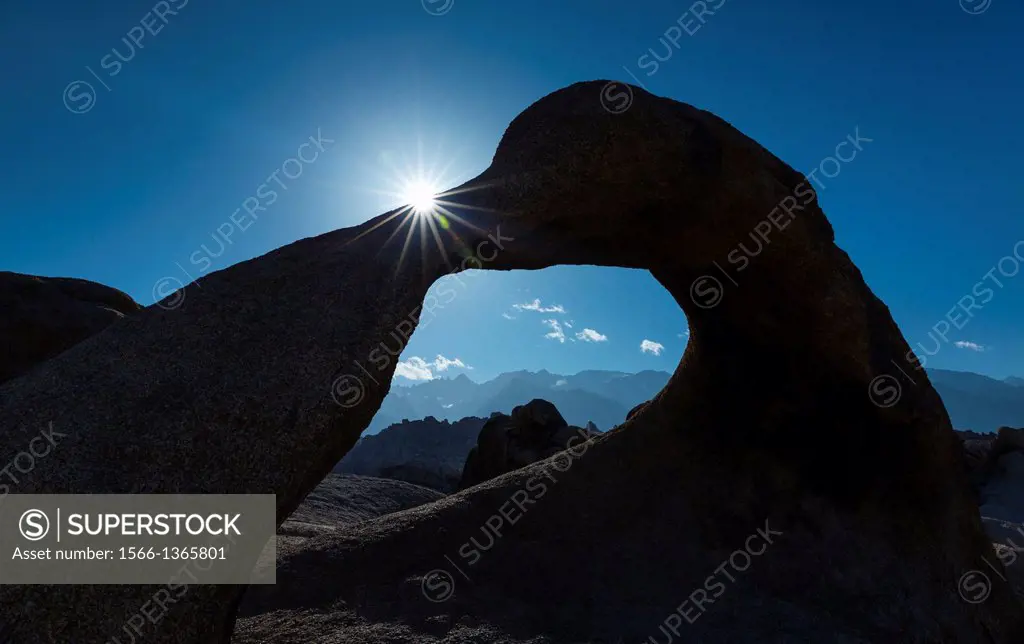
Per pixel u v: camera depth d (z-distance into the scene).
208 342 2.61
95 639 1.97
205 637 2.18
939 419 4.66
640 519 5.11
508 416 13.78
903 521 4.73
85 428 2.26
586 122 3.75
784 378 5.08
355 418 2.68
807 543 4.71
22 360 4.63
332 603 4.33
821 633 4.00
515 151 3.68
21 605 1.92
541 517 5.27
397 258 3.07
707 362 5.49
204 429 2.37
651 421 5.87
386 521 5.59
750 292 4.79
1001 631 4.36
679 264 4.80
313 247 3.05
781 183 4.45
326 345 2.68
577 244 4.07
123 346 2.56
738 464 5.26
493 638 3.83
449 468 23.44
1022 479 12.82
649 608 4.26
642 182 3.96
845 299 4.58
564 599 4.38
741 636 3.95
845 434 4.92
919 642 4.06
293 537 6.23
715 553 4.75
